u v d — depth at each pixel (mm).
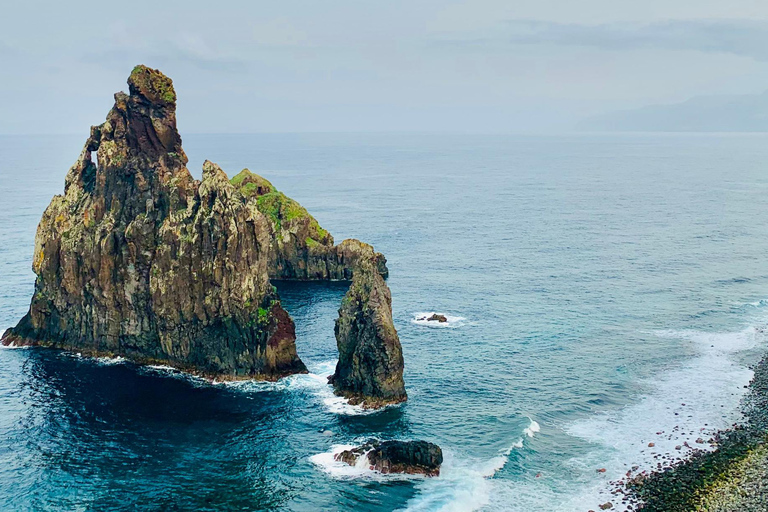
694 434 84438
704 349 111125
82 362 106375
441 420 88062
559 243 192875
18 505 70000
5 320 121125
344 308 96688
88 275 108375
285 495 72312
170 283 103812
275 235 161125
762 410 90188
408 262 171000
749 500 70750
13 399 92750
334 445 82188
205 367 103312
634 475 75750
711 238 198125
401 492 72875
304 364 105375
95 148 116375
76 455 79250
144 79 110312
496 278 154875
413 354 109562
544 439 83500
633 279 152875
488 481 74812
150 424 86812
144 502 70875
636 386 97812
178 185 107562
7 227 199125
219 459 79000
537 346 112812
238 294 100812
